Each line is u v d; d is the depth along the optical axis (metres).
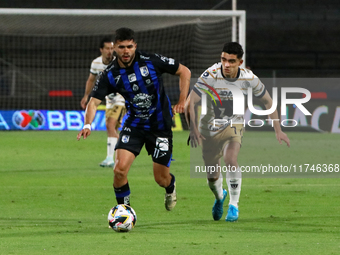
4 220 20.47
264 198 26.28
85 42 96.31
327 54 101.25
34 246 15.73
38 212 22.44
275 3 101.62
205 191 28.41
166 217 21.47
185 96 19.69
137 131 20.09
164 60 19.61
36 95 88.62
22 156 45.22
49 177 33.47
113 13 47.81
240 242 16.44
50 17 56.62
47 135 65.62
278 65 101.31
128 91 19.61
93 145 54.75
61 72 96.25
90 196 26.72
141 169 37.72
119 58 19.16
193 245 15.95
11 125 73.25
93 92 19.61
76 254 14.71
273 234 17.84
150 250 15.24
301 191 28.50
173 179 21.75
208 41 67.69
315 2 101.69
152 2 100.38
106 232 18.12
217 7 101.06
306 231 18.41
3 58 95.00
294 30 101.31
